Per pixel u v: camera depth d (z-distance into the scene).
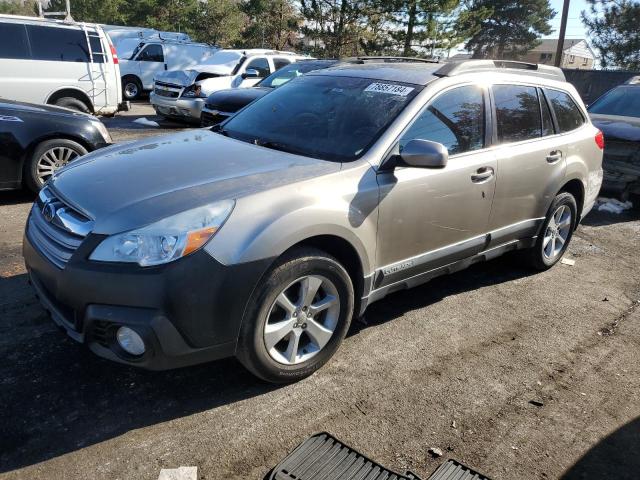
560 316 4.49
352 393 3.27
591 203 5.67
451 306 4.52
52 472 2.55
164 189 2.97
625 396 3.46
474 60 4.38
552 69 5.21
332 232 3.15
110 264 2.69
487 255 4.52
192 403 3.08
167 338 2.71
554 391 3.46
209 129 4.34
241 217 2.85
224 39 38.44
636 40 32.53
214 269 2.74
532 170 4.59
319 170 3.30
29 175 6.20
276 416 3.02
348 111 3.88
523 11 47.72
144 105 18.30
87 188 3.07
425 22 26.72
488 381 3.50
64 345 3.50
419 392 3.33
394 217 3.54
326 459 2.72
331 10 27.67
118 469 2.59
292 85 4.53
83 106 10.72
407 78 4.06
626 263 5.91
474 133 4.14
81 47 10.48
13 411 2.91
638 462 2.90
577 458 2.89
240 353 2.99
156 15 39.22
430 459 2.80
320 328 3.31
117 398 3.07
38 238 3.14
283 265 2.99
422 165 3.36
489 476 2.72
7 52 9.73
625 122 8.04
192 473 2.57
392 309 4.39
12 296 4.06
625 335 4.26
